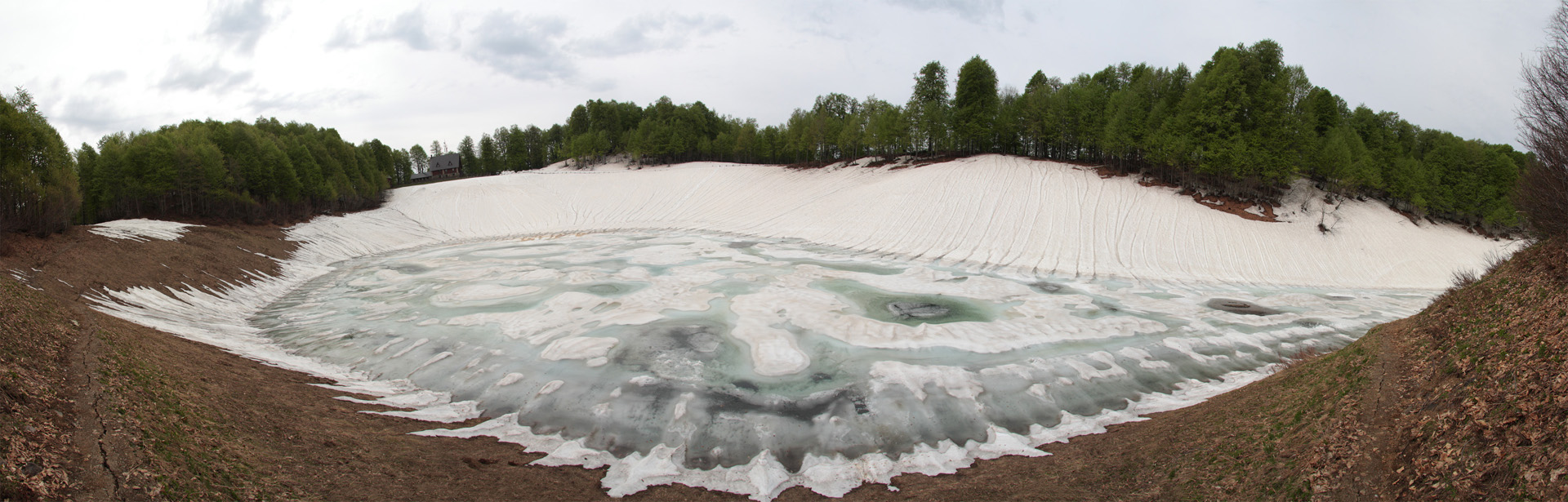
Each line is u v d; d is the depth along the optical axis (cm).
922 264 4262
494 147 13175
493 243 5841
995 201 5497
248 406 1482
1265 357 2325
